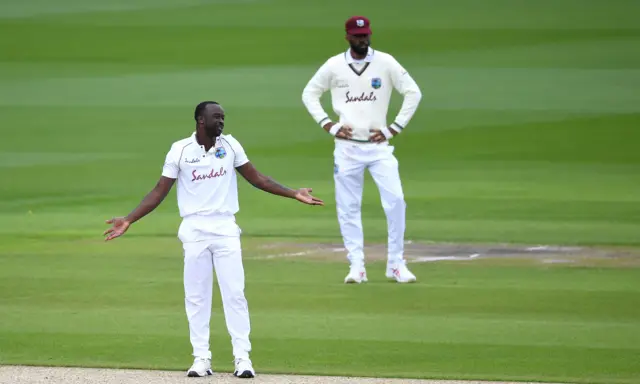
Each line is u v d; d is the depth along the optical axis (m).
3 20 86.69
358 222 37.97
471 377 27.44
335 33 83.62
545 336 31.42
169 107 70.12
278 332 31.83
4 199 52.81
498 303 35.16
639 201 52.22
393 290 36.88
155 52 80.44
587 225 47.69
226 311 27.33
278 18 87.25
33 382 26.61
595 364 28.72
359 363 28.77
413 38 82.44
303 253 42.78
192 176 26.91
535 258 41.84
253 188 55.25
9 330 32.03
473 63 77.81
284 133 65.88
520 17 87.31
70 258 41.72
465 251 43.12
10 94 72.31
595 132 65.81
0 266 40.38
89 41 82.50
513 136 65.06
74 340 30.97
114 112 69.31
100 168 58.97
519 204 51.56
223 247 27.00
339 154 37.53
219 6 90.38
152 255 42.28
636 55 79.12
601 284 37.75
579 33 83.88
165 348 30.19
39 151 62.28
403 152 62.50
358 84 36.91
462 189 54.62
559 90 73.12
